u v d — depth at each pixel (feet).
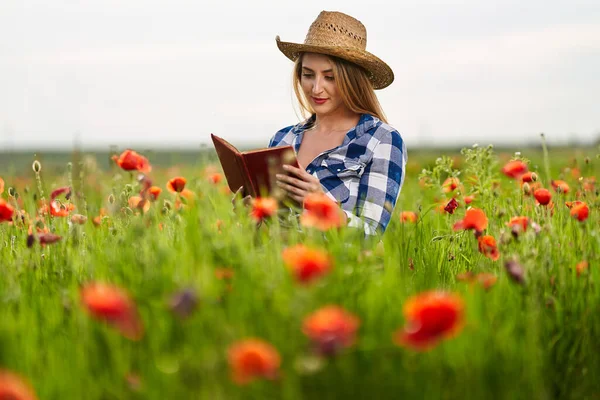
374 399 6.76
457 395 7.00
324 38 14.05
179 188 12.71
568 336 8.96
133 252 9.43
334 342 6.06
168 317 7.21
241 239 8.60
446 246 12.78
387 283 8.04
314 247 8.31
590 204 14.23
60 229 11.70
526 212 13.48
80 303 7.59
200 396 6.52
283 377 6.58
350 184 13.44
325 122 14.33
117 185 13.67
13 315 8.46
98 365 7.27
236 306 7.34
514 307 8.54
